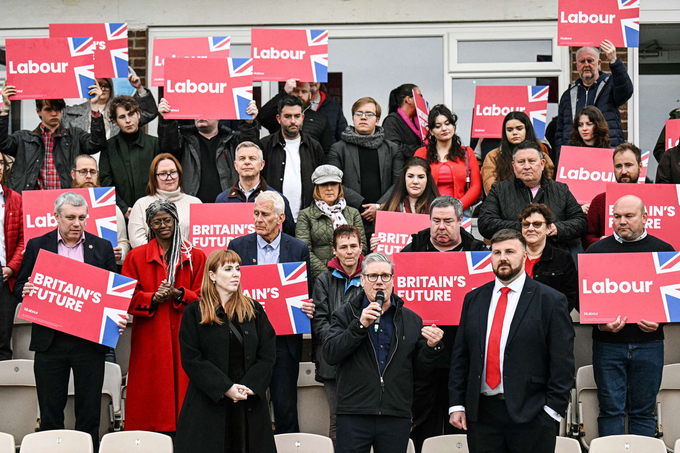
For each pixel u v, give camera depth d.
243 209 6.13
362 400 4.91
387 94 9.02
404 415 4.93
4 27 9.12
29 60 6.79
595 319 5.52
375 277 4.91
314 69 7.09
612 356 5.59
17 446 5.87
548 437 4.72
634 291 5.53
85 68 6.80
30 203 6.20
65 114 8.02
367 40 9.05
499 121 7.57
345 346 4.84
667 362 6.41
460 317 5.11
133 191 7.11
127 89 8.80
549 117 8.91
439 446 5.07
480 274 5.54
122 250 6.32
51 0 9.12
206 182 7.14
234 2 9.05
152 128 8.97
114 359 6.45
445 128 7.05
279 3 9.06
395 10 9.00
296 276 5.66
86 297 5.48
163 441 4.95
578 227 6.05
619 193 6.14
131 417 5.55
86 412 5.52
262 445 4.81
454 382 4.98
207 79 6.68
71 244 5.81
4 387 5.91
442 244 5.73
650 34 8.98
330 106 8.13
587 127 6.97
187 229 6.44
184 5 9.09
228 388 4.71
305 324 5.63
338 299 5.62
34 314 5.46
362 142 7.20
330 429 5.71
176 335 5.62
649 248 5.72
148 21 9.08
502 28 8.95
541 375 4.78
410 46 9.02
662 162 7.19
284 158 7.09
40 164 7.12
